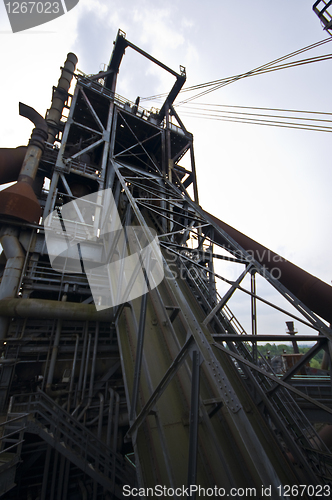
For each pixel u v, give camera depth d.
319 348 4.57
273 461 5.70
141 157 24.52
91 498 9.19
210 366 3.48
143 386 6.39
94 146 16.33
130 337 7.91
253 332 6.86
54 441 8.09
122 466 9.14
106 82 22.58
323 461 6.83
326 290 11.16
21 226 12.02
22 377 10.20
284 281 12.70
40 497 8.37
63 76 22.52
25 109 15.53
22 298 10.81
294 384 14.53
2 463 6.41
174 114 22.56
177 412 5.88
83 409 10.33
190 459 3.06
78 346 11.61
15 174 16.84
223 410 6.14
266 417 6.76
